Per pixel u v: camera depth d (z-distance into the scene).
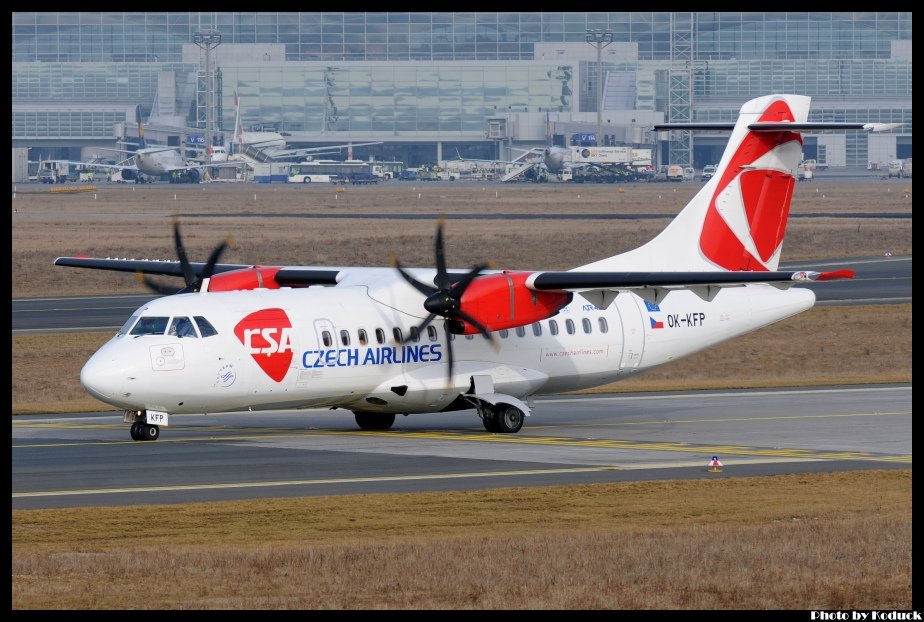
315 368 117.69
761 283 116.25
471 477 94.94
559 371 132.50
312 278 130.75
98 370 108.94
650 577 62.44
